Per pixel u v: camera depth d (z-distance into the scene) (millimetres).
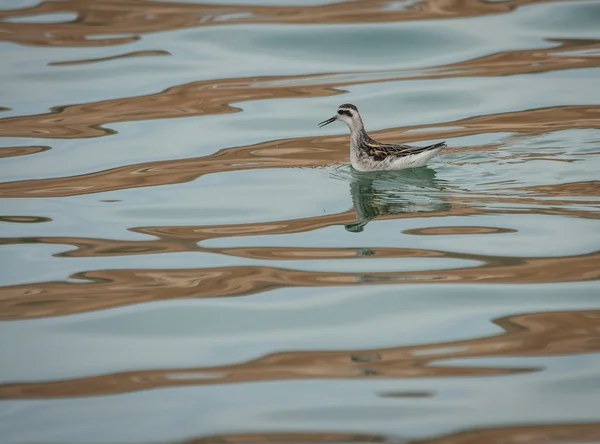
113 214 15875
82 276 13578
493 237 14406
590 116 19406
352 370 11039
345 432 9758
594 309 12180
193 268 13773
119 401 10508
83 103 20906
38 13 25578
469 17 24625
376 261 13812
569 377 10711
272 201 16359
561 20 24141
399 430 9789
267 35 23938
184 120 20219
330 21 24578
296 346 11602
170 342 11773
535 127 19047
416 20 24422
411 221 15242
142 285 13297
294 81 21875
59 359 11406
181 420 10109
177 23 24906
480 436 9625
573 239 14164
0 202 16375
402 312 12352
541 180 16562
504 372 10859
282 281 13305
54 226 15383
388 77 22031
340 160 18359
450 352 11336
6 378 10984
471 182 16719
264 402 10406
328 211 15844
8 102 20875
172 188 17031
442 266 13555
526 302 12445
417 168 17406
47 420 10148
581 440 9523
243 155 18500
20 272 13672
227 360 11344
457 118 19891
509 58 22547
